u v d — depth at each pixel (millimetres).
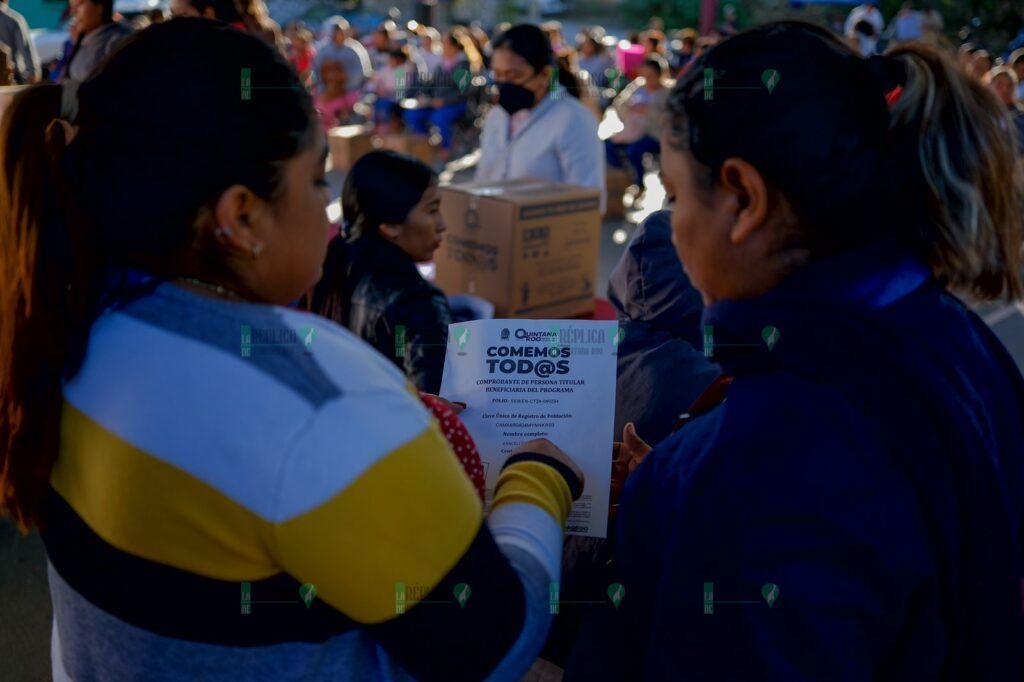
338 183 8125
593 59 10711
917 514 837
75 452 896
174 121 841
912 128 890
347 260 2439
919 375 850
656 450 990
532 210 4031
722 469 868
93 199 865
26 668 2605
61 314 897
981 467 855
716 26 14906
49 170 879
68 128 883
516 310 4121
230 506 818
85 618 926
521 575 945
